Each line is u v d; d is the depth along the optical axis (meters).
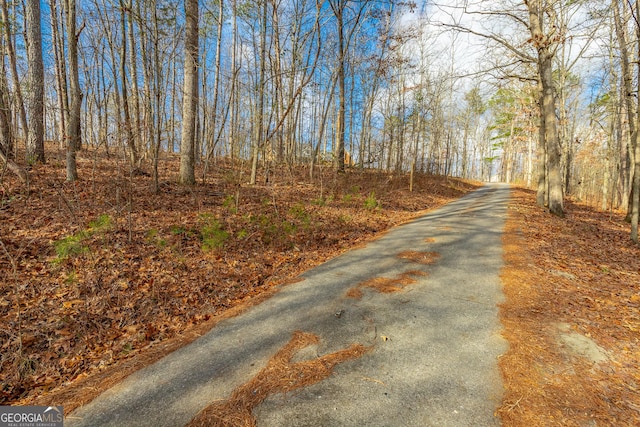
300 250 6.72
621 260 6.55
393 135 23.28
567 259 6.30
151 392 2.57
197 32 9.53
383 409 2.33
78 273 4.48
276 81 13.45
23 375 2.88
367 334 3.44
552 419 2.24
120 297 4.13
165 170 11.84
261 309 4.10
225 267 5.42
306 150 24.61
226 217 7.60
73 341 3.35
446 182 24.98
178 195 8.74
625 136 17.17
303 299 4.38
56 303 3.86
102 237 5.42
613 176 18.89
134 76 12.06
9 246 4.84
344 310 4.02
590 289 4.81
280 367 2.85
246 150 16.06
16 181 7.68
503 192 22.59
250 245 6.47
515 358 2.99
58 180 8.26
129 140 7.05
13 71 9.37
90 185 8.33
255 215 8.01
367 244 7.45
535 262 6.00
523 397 2.46
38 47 10.00
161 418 2.28
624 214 15.47
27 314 3.59
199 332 3.56
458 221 10.31
